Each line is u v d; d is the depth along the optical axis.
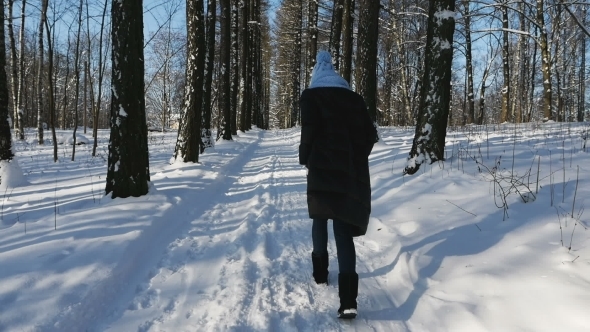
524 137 9.83
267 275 3.53
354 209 2.85
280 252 4.13
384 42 26.77
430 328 2.64
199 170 8.51
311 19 22.48
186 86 9.56
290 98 41.38
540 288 2.69
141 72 5.66
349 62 12.50
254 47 30.64
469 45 23.19
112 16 5.52
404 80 26.41
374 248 4.28
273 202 6.30
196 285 3.32
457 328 2.55
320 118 2.99
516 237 3.62
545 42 18.33
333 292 3.26
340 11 14.09
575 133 9.91
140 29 5.58
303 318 2.83
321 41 27.00
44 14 11.67
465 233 3.95
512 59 34.53
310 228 4.98
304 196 6.76
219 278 3.45
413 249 3.81
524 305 2.56
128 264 3.53
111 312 2.88
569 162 5.96
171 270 3.64
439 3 6.36
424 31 23.17
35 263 3.34
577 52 32.66
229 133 16.84
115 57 5.53
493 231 3.86
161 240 4.41
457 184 5.44
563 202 4.20
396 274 3.52
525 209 4.22
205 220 5.32
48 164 11.77
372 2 10.30
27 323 2.46
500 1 13.51
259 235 4.68
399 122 37.28
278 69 45.25
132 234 4.06
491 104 51.94
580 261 2.94
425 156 6.49
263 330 2.61
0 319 2.47
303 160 3.02
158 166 9.91
